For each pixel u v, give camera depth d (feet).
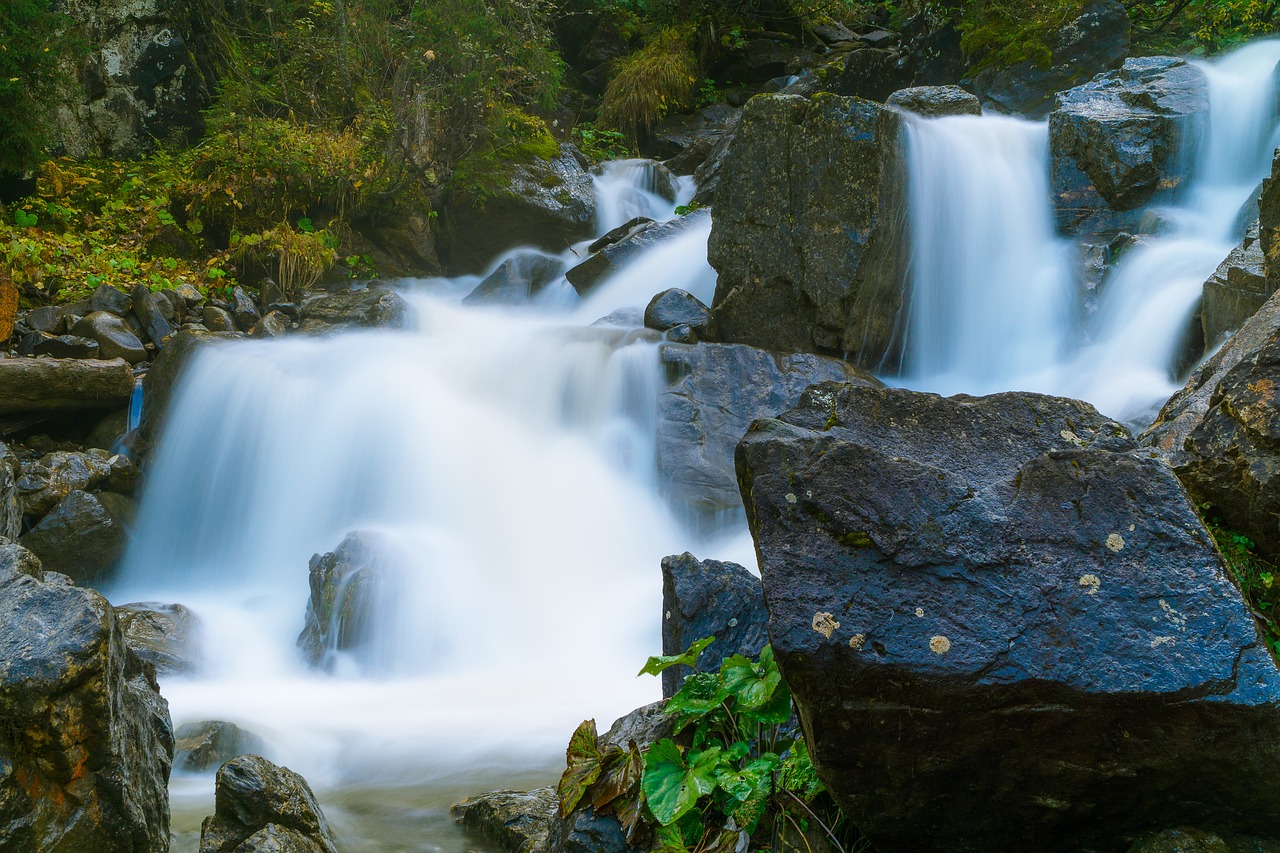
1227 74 36.91
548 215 48.26
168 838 9.49
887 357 30.86
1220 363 14.65
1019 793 7.39
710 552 25.13
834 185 29.30
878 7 77.41
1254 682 6.92
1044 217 34.27
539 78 51.72
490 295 42.47
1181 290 27.02
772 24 71.00
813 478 7.70
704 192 50.39
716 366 27.68
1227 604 7.20
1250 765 7.02
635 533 26.05
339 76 50.49
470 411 28.73
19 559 8.25
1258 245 23.89
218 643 22.43
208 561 28.63
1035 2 48.29
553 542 25.62
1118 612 7.20
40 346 32.63
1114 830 7.57
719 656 10.56
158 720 10.53
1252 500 10.23
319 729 17.17
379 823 13.07
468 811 12.82
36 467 27.76
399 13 52.29
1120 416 24.49
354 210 47.01
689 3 69.92
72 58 47.37
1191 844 7.28
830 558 7.44
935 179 31.27
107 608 8.11
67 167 46.68
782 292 30.53
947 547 7.43
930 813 7.54
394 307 35.88
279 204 45.34
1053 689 6.97
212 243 44.93
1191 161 33.91
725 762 8.61
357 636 21.39
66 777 7.75
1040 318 31.42
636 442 27.66
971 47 49.06
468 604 22.70
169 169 47.91
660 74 64.28
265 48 51.85
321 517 27.76
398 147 47.16
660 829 8.52
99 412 31.99
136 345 33.63
